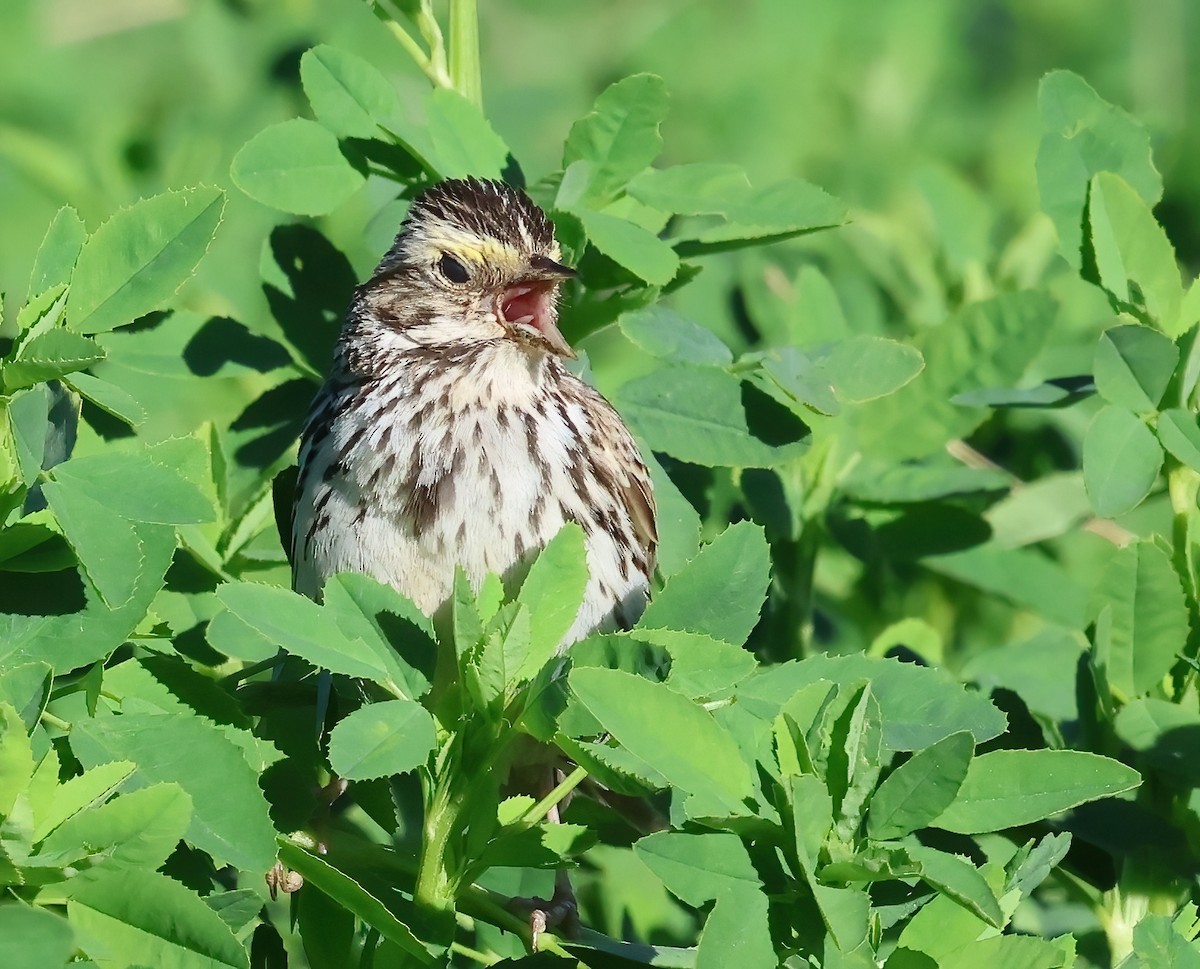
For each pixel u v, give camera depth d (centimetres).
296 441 1150
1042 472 1266
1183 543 916
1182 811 889
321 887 750
